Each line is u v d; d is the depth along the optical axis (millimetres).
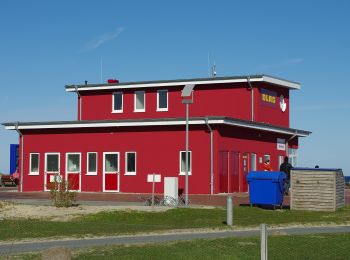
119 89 49781
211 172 39812
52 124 44062
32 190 44875
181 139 40750
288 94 50938
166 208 27969
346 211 28250
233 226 22625
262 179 29406
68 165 44062
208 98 47125
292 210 28656
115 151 42656
